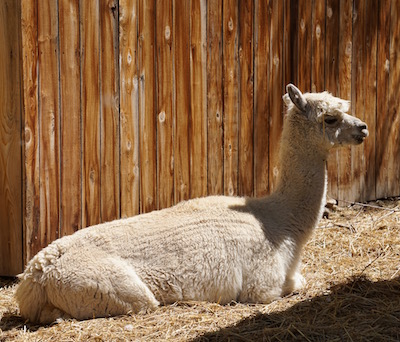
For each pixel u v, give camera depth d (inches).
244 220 199.9
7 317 191.6
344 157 342.0
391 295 198.5
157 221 197.2
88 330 172.4
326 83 331.6
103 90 238.4
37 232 223.6
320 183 212.1
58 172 227.9
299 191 211.0
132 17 244.5
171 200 264.4
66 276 179.5
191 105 268.7
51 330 173.8
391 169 373.7
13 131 222.7
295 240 208.2
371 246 265.7
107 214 243.0
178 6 259.6
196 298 192.5
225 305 195.8
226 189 287.0
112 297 180.7
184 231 193.9
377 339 163.5
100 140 239.0
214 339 167.2
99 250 186.1
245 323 177.2
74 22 228.1
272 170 309.0
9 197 226.5
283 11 304.8
